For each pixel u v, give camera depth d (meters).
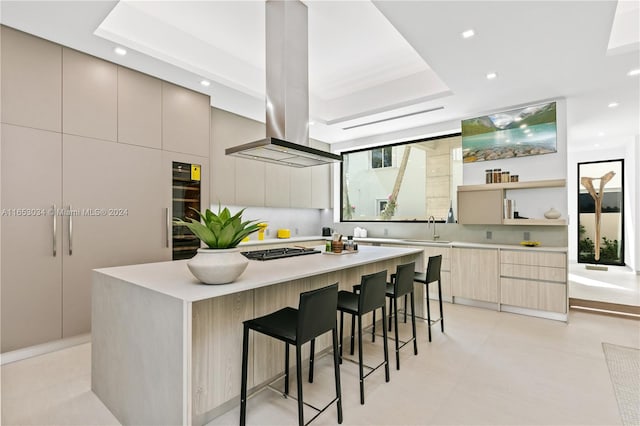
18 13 2.47
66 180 2.97
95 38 2.83
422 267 3.87
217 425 1.89
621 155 6.96
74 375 2.47
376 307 2.34
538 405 2.09
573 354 2.88
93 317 2.22
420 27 2.62
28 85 2.76
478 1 2.30
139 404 1.77
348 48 3.74
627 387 2.31
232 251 1.82
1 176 2.64
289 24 2.83
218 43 3.69
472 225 5.05
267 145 2.68
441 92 4.12
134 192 3.43
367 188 6.57
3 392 2.23
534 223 4.17
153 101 3.59
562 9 2.37
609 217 7.17
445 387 2.32
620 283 5.48
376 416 1.97
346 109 5.18
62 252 2.95
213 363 1.94
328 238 6.02
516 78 3.56
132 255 3.40
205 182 4.09
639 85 3.74
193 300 1.50
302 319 1.71
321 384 2.36
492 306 4.34
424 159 5.80
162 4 3.03
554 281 3.84
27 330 2.76
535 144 4.27
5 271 2.66
